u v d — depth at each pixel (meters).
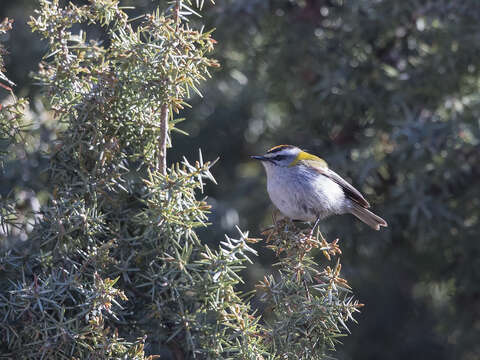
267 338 6.17
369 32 13.41
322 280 6.60
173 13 6.08
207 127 16.20
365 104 13.42
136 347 5.68
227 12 13.27
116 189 6.52
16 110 6.39
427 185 12.62
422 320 14.87
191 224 5.95
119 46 6.05
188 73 6.10
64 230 5.93
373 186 13.78
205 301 6.06
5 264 6.17
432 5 12.52
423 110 13.45
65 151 6.20
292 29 14.10
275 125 16.61
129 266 6.30
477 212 13.39
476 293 13.82
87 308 5.70
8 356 5.79
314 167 10.62
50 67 6.07
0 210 6.48
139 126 6.31
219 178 16.33
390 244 14.19
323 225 13.34
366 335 14.64
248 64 14.92
